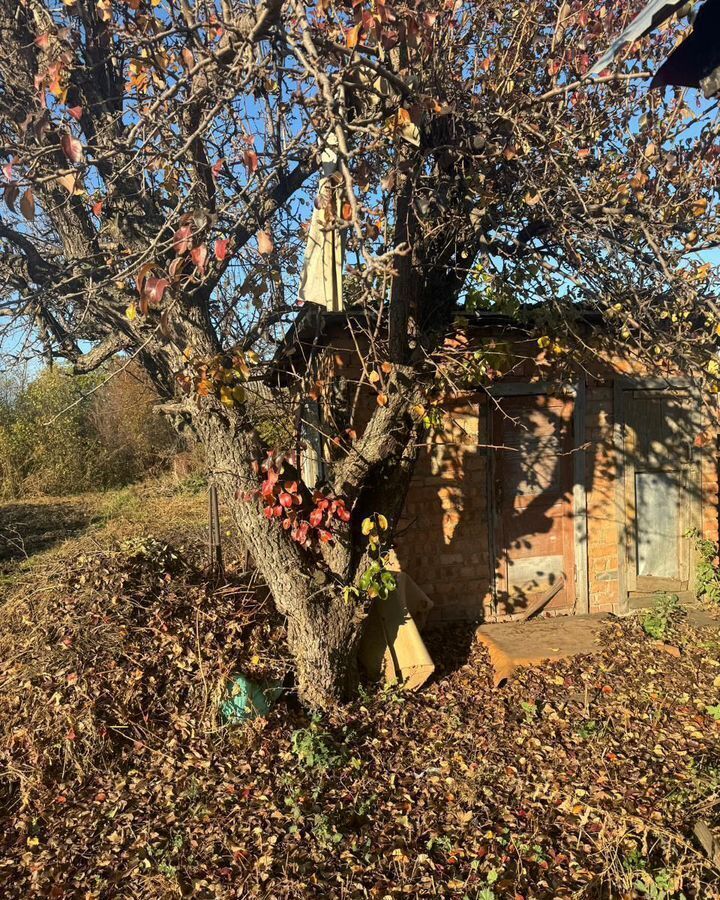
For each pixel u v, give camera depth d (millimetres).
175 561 5828
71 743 4086
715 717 4699
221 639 4980
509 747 4363
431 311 4797
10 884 3266
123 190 4457
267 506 4145
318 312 4824
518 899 3059
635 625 6215
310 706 4711
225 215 4285
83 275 4188
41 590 5457
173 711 4484
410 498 6207
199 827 3611
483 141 4219
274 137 4773
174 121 4148
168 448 19000
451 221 4250
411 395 4523
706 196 4992
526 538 6539
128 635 4840
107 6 3617
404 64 3984
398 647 5113
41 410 17562
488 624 6316
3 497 16312
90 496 16391
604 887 3164
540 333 5656
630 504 6812
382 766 4184
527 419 6500
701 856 3117
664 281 4344
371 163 4801
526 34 4633
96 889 3213
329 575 4633
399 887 3186
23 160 3350
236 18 3879
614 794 3797
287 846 3436
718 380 4527
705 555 6883
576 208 4586
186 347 4246
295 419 4582
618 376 6691
